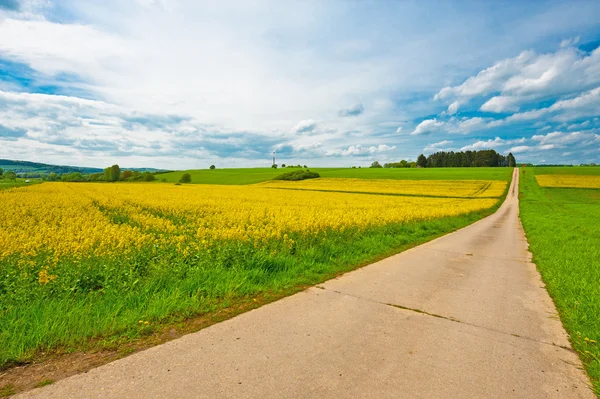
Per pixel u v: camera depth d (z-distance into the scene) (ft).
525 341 13.74
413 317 15.88
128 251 23.84
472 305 18.01
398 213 66.18
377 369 11.07
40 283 17.54
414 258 30.60
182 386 9.78
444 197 178.81
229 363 11.13
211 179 338.75
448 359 11.96
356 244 34.24
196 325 14.28
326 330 13.98
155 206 73.26
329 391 9.73
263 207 75.10
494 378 10.84
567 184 248.73
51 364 11.02
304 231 35.81
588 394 10.16
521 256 34.12
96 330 13.19
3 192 113.50
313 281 21.52
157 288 18.04
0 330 13.01
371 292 19.47
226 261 24.04
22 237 28.81
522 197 192.54
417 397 9.61
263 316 15.38
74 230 35.35
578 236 45.96
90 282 18.89
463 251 36.04
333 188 228.02
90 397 9.21
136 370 10.63
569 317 16.43
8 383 9.89
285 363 11.23
